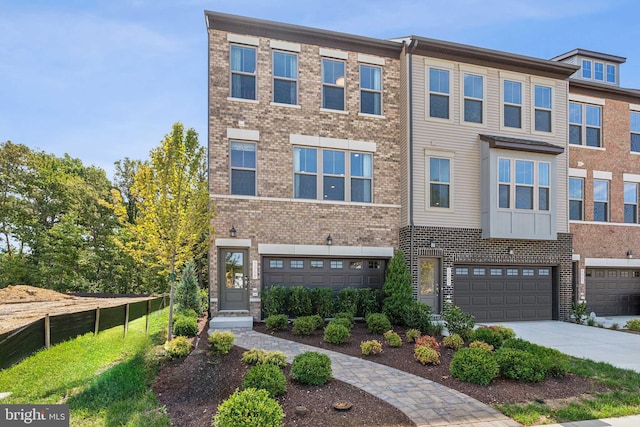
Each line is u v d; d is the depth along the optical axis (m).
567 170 13.52
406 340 8.82
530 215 12.35
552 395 5.51
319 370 5.68
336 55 12.14
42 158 27.59
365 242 11.99
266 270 11.33
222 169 11.02
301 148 11.78
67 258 24.23
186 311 10.98
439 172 12.23
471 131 12.57
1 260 23.81
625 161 15.11
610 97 15.07
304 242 11.47
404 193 12.20
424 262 12.04
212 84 11.08
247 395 4.19
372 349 7.50
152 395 5.16
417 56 12.23
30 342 6.87
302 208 11.54
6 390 5.33
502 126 12.88
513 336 8.85
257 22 11.27
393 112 12.61
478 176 12.54
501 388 5.74
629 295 14.79
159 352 7.33
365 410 4.82
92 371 6.21
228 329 9.80
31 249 25.48
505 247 12.54
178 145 8.15
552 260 12.96
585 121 14.74
